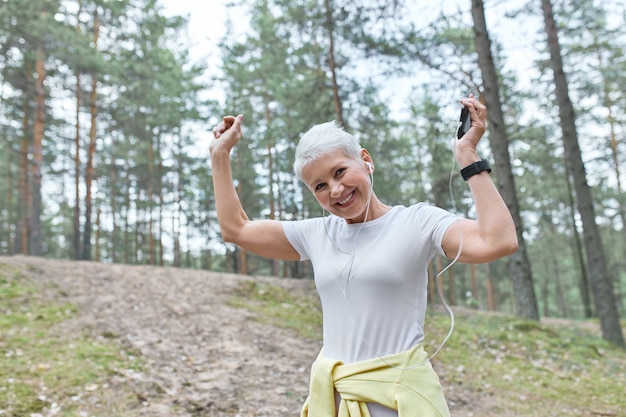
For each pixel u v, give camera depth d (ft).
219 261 88.84
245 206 54.70
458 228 4.27
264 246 5.27
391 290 4.45
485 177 4.11
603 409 15.26
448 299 67.77
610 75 41.11
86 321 19.19
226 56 52.21
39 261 28.19
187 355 16.92
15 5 32.60
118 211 79.51
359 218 4.83
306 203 41.37
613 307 26.43
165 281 28.66
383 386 4.30
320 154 4.52
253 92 53.93
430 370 4.42
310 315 25.70
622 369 20.30
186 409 12.69
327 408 4.53
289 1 31.45
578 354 21.57
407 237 4.51
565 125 28.12
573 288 117.39
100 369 14.49
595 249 27.25
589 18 30.01
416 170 43.21
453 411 14.38
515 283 27.81
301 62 37.70
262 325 22.30
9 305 19.93
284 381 15.42
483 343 22.13
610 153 52.29
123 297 23.89
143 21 49.03
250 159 53.06
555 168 53.62
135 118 47.42
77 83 45.65
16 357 14.56
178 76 56.34
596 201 62.44
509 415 14.34
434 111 28.53
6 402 11.81
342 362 4.61
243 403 13.39
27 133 49.93
